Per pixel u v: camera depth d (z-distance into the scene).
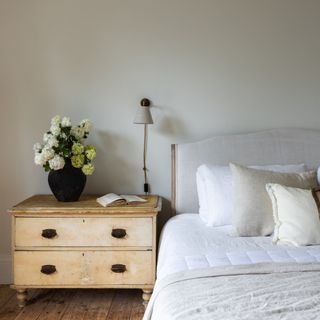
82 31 3.00
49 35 3.00
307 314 1.35
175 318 1.36
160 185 3.10
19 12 2.98
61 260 2.62
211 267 1.79
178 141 3.08
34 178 3.09
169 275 1.74
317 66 3.04
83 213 2.59
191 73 3.04
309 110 3.07
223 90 3.05
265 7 3.00
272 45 3.03
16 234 2.61
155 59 3.02
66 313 2.59
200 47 3.02
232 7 3.00
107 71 3.03
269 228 2.38
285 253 2.05
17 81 3.03
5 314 2.58
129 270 2.62
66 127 2.73
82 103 3.05
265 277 1.68
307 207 2.29
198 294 1.53
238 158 2.96
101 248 2.62
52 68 3.02
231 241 2.28
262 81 3.05
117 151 3.08
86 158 2.78
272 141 2.98
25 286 2.63
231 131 3.07
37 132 3.06
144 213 2.60
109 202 2.62
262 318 1.32
